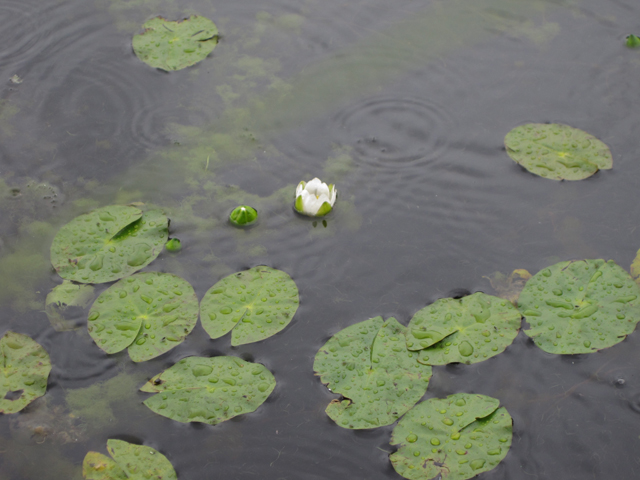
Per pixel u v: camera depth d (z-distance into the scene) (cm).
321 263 341
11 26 496
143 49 480
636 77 454
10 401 273
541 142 407
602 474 251
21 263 333
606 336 292
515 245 348
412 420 267
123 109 435
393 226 363
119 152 404
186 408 271
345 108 444
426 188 386
